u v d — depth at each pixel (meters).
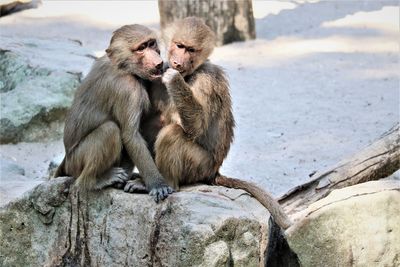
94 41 19.69
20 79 15.70
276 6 23.09
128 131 8.91
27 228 9.46
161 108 9.27
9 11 22.36
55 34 20.19
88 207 9.16
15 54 16.09
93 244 9.14
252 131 15.02
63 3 23.30
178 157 9.05
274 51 19.22
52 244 9.34
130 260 8.88
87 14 22.23
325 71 17.84
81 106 9.16
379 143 10.66
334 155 13.84
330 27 20.94
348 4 22.95
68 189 9.25
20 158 14.08
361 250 9.14
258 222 8.68
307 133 14.87
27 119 14.59
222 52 19.20
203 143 9.25
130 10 22.67
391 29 20.52
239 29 19.84
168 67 9.26
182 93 8.69
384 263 9.16
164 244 8.62
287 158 13.86
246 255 8.59
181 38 9.05
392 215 9.20
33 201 9.38
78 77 15.20
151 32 9.03
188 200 8.71
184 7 18.91
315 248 9.14
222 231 8.42
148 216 8.78
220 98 9.26
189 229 8.41
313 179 10.41
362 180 10.38
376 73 17.67
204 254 8.37
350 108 15.89
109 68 9.04
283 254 9.40
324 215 9.11
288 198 10.42
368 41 19.69
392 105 15.94
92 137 9.01
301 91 16.83
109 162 9.03
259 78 17.52
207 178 9.46
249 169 13.44
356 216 9.14
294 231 9.15
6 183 11.32
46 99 14.73
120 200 8.98
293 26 21.19
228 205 8.77
